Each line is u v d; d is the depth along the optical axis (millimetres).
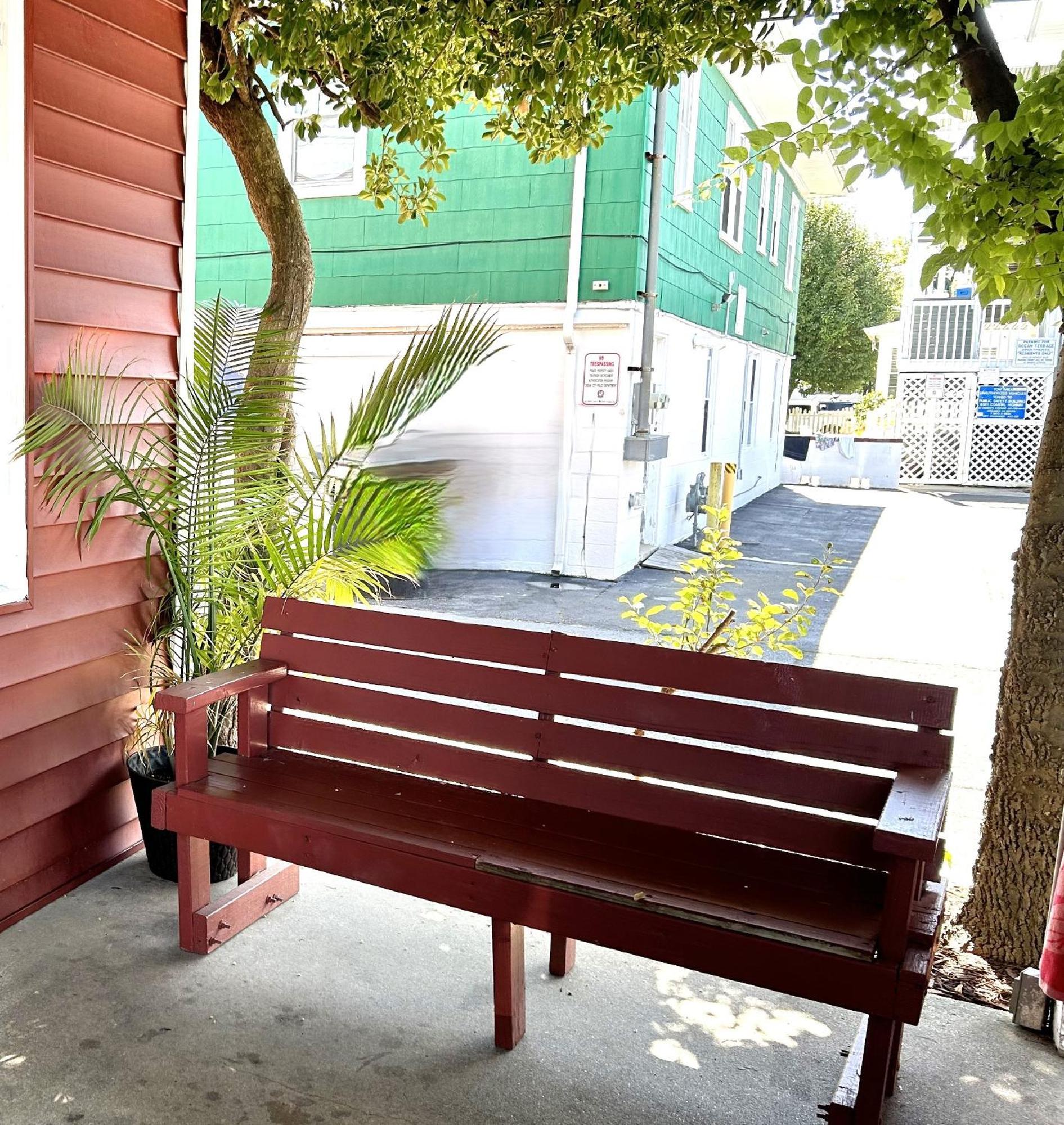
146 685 3488
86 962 2818
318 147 9781
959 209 2682
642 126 8664
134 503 3191
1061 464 2783
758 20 3391
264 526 3461
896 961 2010
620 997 2803
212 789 2779
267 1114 2250
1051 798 2861
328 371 10125
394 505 3430
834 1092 2338
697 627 3783
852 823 2445
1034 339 20594
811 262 29562
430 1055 2488
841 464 21328
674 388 11023
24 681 2984
